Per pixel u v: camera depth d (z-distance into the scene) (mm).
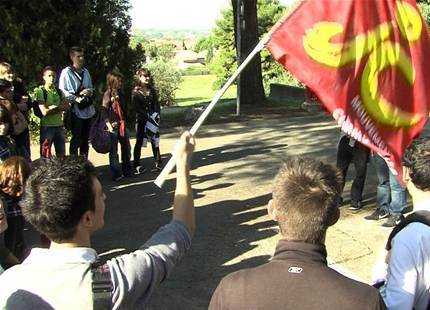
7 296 1897
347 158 6832
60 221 1948
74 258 1958
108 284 1924
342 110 3123
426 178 2566
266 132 12492
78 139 8852
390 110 3242
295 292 1876
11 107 6082
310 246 1951
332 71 3111
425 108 3309
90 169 2066
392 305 2432
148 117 8984
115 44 14023
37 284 1899
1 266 3387
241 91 17016
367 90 3201
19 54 12898
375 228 6418
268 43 3080
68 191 1957
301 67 3086
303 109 15375
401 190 6305
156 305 4773
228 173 9070
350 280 1915
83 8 13586
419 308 2479
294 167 2088
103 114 8539
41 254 1973
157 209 7332
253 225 6605
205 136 12352
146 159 10141
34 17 13203
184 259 5660
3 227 3564
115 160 8672
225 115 15000
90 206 2016
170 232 2209
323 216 1947
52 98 8094
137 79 8977
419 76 3305
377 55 3209
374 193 7695
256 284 1927
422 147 2641
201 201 7605
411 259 2434
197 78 53688
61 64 13250
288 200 1970
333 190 1997
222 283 1998
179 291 5020
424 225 2488
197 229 6492
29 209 1973
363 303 1852
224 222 6730
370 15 3209
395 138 3264
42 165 2086
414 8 3334
